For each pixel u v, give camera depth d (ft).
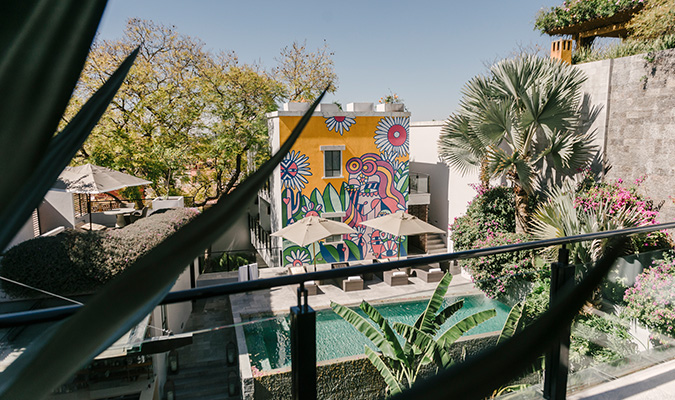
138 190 73.51
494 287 10.14
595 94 39.86
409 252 72.13
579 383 8.93
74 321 0.75
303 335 5.72
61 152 1.70
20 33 1.38
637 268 11.02
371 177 64.28
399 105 64.64
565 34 53.78
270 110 73.61
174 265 0.78
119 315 0.75
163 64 71.31
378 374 10.16
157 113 70.23
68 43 1.42
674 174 34.12
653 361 9.80
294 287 49.83
